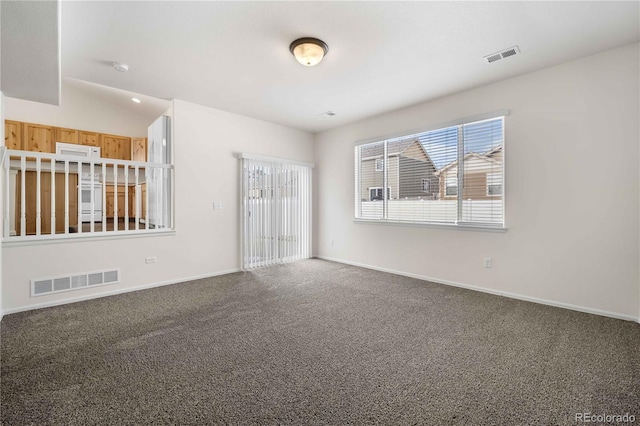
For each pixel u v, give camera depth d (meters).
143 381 1.75
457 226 3.78
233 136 4.60
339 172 5.38
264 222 4.98
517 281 3.32
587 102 2.86
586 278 2.89
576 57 2.88
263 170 4.97
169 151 4.13
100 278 3.40
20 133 4.86
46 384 1.72
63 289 3.16
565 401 1.57
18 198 4.71
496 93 3.44
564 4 2.11
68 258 3.20
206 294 3.48
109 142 5.77
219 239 4.45
